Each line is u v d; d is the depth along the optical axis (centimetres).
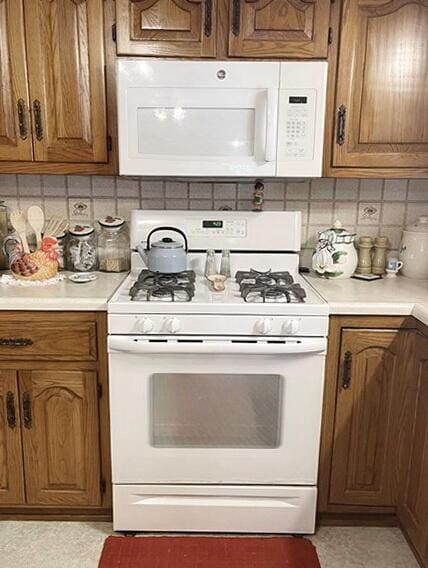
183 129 186
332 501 193
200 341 172
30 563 177
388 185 228
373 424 187
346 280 212
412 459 182
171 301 173
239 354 173
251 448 183
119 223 217
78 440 188
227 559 179
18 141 193
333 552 184
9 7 182
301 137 187
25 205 228
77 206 229
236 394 179
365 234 233
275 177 200
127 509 188
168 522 189
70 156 195
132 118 184
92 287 192
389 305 177
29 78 187
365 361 182
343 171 197
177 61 182
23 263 197
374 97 190
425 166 196
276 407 180
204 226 211
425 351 171
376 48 186
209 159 188
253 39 182
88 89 189
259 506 188
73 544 186
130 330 172
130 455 183
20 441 188
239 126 186
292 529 191
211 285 195
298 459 184
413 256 217
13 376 182
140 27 182
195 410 180
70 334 179
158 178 225
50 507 195
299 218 213
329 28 184
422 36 185
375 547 187
